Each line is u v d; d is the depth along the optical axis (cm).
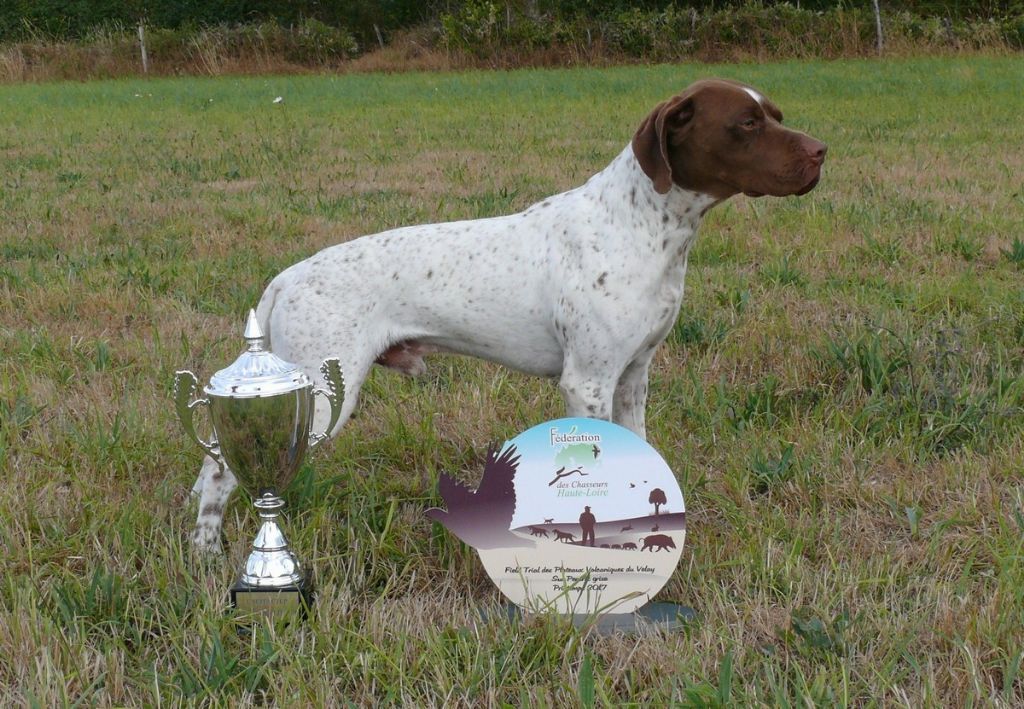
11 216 843
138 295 622
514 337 359
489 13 2566
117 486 394
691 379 487
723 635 296
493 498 316
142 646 298
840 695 266
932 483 389
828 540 356
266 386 311
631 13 2623
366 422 461
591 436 316
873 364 475
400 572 347
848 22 2356
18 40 3111
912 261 670
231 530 368
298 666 279
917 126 1288
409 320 360
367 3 3142
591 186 354
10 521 360
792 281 634
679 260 351
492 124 1434
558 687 278
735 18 2417
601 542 314
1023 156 1054
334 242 739
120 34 2773
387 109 1662
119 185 995
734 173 337
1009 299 580
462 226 366
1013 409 446
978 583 326
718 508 382
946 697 271
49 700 268
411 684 279
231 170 1073
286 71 2638
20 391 472
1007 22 2362
